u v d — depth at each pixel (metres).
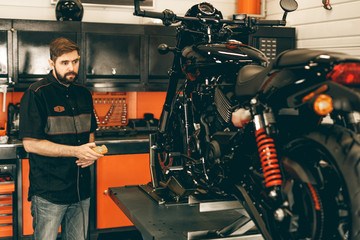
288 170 1.32
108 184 3.82
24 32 3.75
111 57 3.98
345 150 1.17
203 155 1.97
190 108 2.18
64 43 2.26
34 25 3.77
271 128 1.42
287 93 1.36
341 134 1.22
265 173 1.40
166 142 2.48
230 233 1.84
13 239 3.55
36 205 2.33
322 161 1.25
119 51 3.99
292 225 1.30
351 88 1.22
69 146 2.22
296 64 1.30
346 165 1.16
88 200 2.52
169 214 2.13
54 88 2.36
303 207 1.29
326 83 1.20
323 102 1.17
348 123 1.31
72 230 2.48
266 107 1.44
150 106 4.52
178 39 2.23
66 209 2.45
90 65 3.93
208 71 1.95
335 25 3.57
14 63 3.75
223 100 1.83
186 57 2.08
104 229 3.85
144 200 2.39
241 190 1.64
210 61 1.91
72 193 2.37
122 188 2.70
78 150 2.19
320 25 3.76
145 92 4.48
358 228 1.15
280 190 1.35
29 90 2.28
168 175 2.47
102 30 3.93
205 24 2.11
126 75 4.04
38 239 2.34
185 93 2.21
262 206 1.48
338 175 1.19
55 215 2.34
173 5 4.50
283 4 2.05
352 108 1.14
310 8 3.90
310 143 1.29
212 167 1.82
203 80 2.03
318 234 1.24
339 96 1.16
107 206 3.84
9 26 3.71
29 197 2.39
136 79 4.08
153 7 4.39
